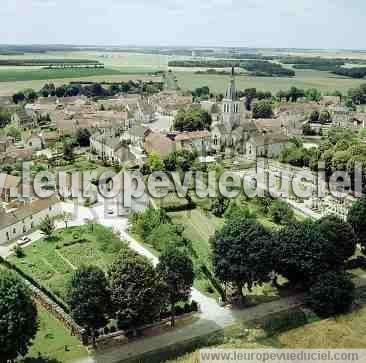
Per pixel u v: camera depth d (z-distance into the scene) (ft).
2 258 449.89
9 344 284.41
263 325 358.23
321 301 371.35
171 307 360.07
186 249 466.70
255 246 367.66
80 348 329.72
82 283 319.47
